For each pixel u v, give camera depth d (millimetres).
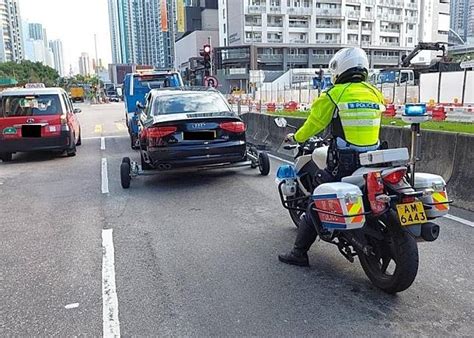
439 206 3729
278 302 3762
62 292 4062
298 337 3236
